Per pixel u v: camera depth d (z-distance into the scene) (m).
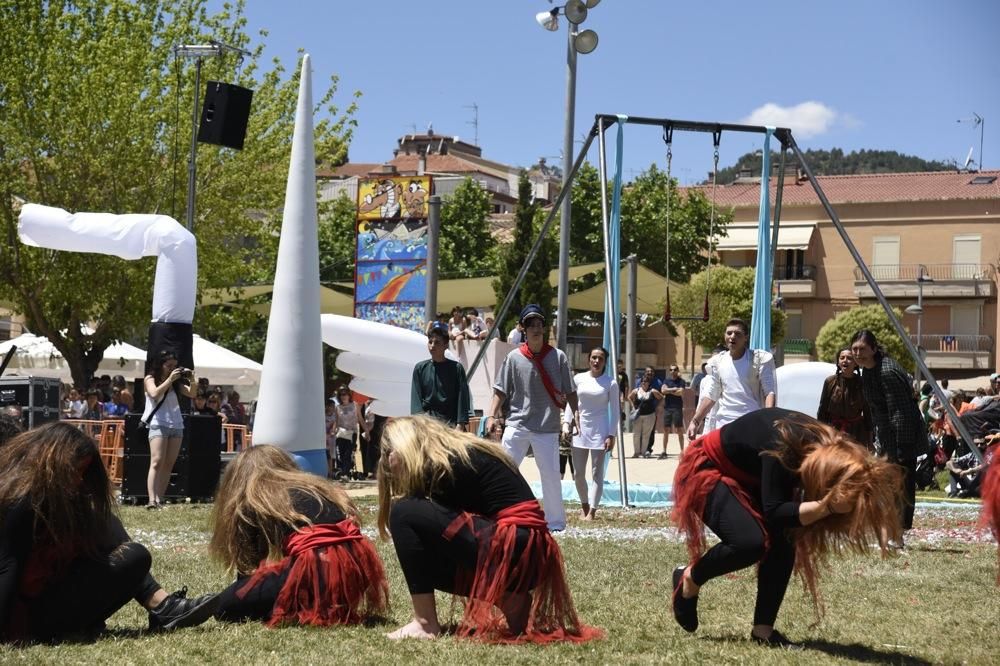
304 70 12.63
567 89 17.94
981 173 71.88
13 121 30.05
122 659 4.95
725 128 15.03
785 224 69.81
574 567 8.42
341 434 21.83
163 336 14.59
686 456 5.54
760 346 15.10
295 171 12.59
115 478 17.80
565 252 18.39
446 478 5.50
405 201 25.73
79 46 30.86
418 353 19.08
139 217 14.96
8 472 5.29
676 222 62.59
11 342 31.73
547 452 10.85
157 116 30.66
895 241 68.94
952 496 17.77
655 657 5.11
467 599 5.75
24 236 15.08
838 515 5.11
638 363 65.69
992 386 20.16
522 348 10.92
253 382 29.73
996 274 67.06
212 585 7.45
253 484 6.00
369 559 5.98
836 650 5.46
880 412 9.97
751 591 7.30
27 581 5.38
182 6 32.06
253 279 33.84
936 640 5.82
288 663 4.92
